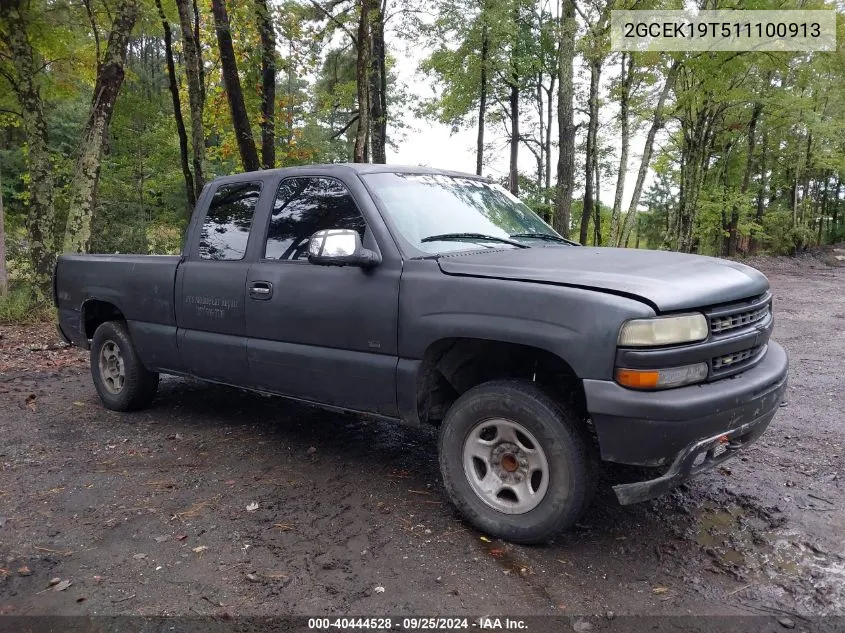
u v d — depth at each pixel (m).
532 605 2.63
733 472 4.02
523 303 2.99
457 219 3.93
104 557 3.02
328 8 12.52
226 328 4.36
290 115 16.69
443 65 18.00
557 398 3.01
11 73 12.48
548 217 21.17
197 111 10.68
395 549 3.09
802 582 2.79
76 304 5.62
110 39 10.64
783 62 14.42
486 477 3.23
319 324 3.78
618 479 3.91
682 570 2.91
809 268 23.62
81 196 10.50
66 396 5.96
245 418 5.23
